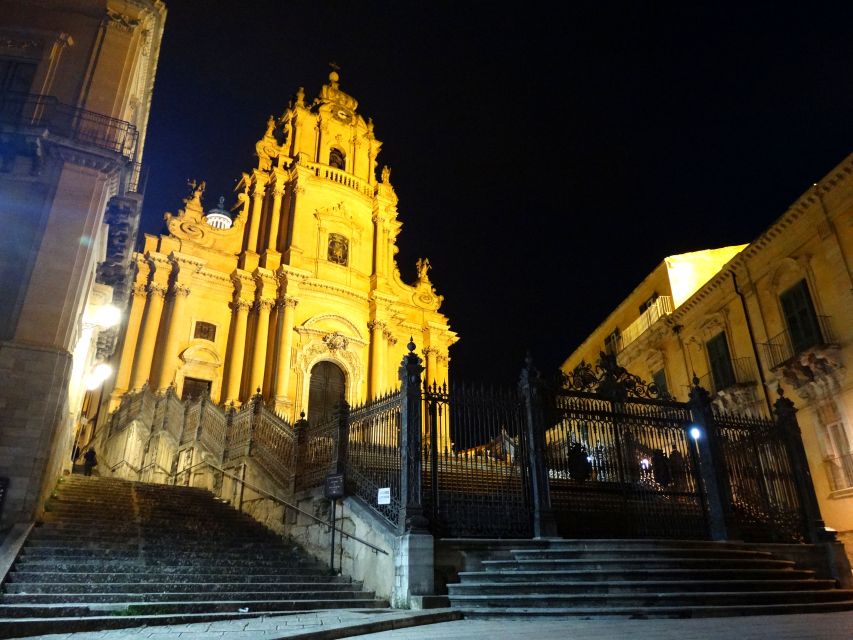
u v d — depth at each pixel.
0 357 11.75
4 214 13.13
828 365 17.95
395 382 31.55
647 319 27.91
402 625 7.74
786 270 20.34
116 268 16.97
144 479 20.20
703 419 13.93
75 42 15.74
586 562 10.12
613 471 13.12
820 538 13.22
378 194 34.66
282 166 32.56
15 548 9.02
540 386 12.82
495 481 12.70
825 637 6.50
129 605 7.50
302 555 12.02
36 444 11.38
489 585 9.42
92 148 13.90
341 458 12.23
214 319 27.55
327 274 30.92
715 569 10.62
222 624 7.34
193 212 28.95
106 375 20.28
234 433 16.27
